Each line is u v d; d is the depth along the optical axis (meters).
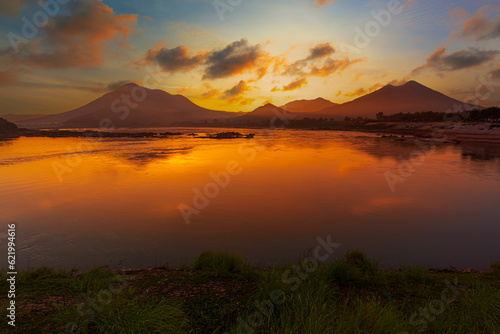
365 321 3.50
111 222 12.50
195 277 5.49
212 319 3.76
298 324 3.37
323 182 21.55
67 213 13.82
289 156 39.31
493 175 24.91
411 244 10.16
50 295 4.34
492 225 12.23
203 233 11.21
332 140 75.44
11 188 19.34
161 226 12.05
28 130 109.19
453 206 15.23
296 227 11.91
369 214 13.80
